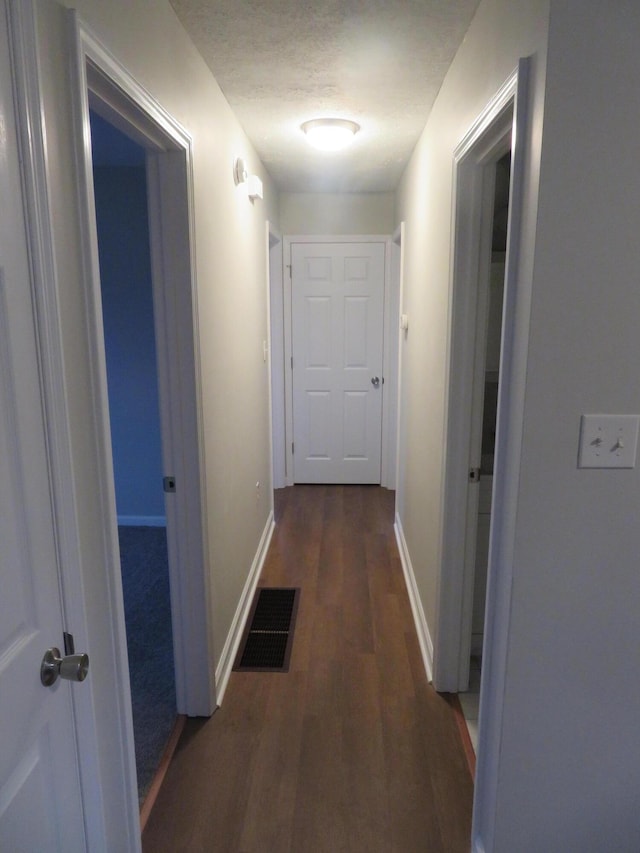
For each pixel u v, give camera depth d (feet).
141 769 5.97
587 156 3.60
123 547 11.76
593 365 3.86
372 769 5.97
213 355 6.82
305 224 14.14
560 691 4.34
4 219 2.71
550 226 3.68
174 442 6.07
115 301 12.15
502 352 4.26
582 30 3.46
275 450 15.30
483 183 5.98
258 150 10.12
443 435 6.75
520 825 4.59
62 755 3.37
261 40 5.88
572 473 4.00
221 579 7.35
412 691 7.22
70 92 3.31
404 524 11.27
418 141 9.34
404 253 11.43
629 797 4.54
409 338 10.61
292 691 7.23
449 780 5.83
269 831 5.27
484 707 4.82
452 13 5.32
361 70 6.64
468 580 6.84
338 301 14.51
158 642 8.29
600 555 4.13
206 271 6.43
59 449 3.20
